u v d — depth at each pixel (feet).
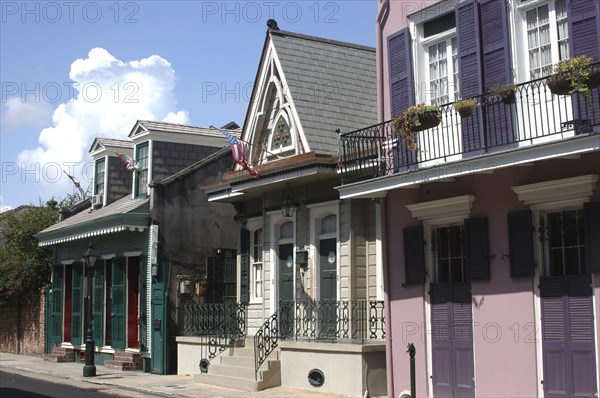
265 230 64.90
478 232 44.09
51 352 92.02
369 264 55.77
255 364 56.59
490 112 42.93
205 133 81.66
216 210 77.20
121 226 73.67
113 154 89.20
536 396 40.52
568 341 39.47
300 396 51.42
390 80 50.14
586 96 37.06
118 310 78.43
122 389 60.75
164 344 71.00
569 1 39.65
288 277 62.59
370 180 47.60
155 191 74.33
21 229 100.63
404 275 48.75
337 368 51.75
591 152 37.81
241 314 67.05
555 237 41.09
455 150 45.34
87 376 69.67
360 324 54.70
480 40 44.01
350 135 51.16
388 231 50.24
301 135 58.49
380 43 51.26
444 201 45.73
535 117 39.19
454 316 45.44
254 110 64.59
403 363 48.42
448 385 45.37
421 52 48.70
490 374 43.01
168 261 73.61
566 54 40.42
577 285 39.32
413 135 45.75
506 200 42.86
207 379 60.70
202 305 69.92
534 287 41.11
